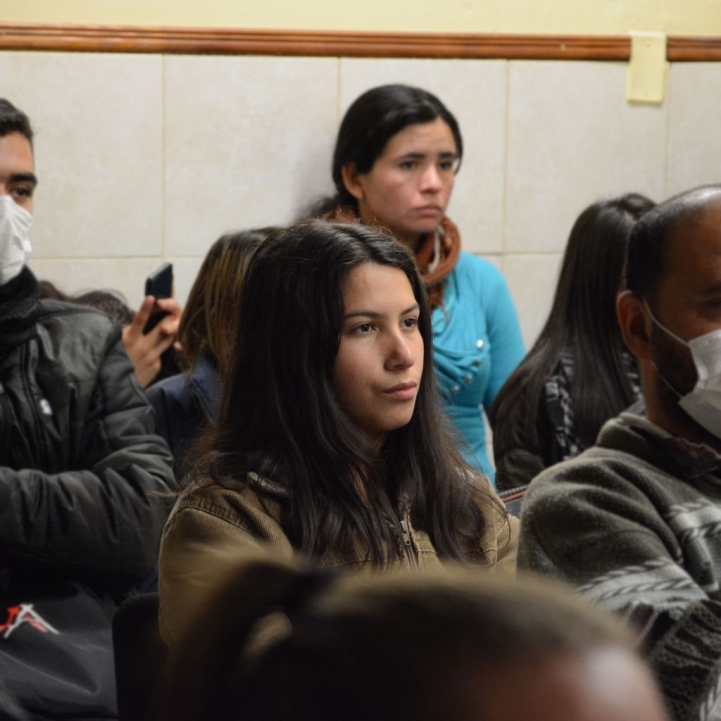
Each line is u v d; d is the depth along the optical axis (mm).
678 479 3387
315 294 3494
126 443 4980
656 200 8562
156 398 5633
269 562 1103
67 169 7621
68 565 4660
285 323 3508
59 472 4902
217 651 992
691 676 2855
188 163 7785
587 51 8297
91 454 4969
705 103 8547
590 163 8422
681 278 3447
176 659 1041
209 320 5438
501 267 8383
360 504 3443
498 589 957
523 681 874
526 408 5910
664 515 3312
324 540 3373
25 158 5344
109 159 7672
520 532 3418
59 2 7527
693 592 3055
